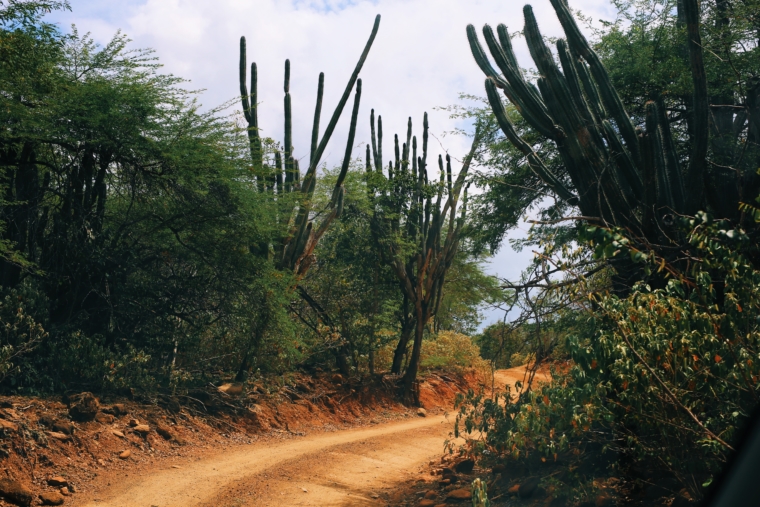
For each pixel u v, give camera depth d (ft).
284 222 56.34
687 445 18.31
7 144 41.75
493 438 27.30
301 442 45.57
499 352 23.97
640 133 25.53
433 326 99.96
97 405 36.19
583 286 19.44
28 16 36.94
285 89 57.88
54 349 39.22
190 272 50.19
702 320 16.76
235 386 50.57
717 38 34.76
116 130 42.22
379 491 30.60
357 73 56.65
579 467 24.08
